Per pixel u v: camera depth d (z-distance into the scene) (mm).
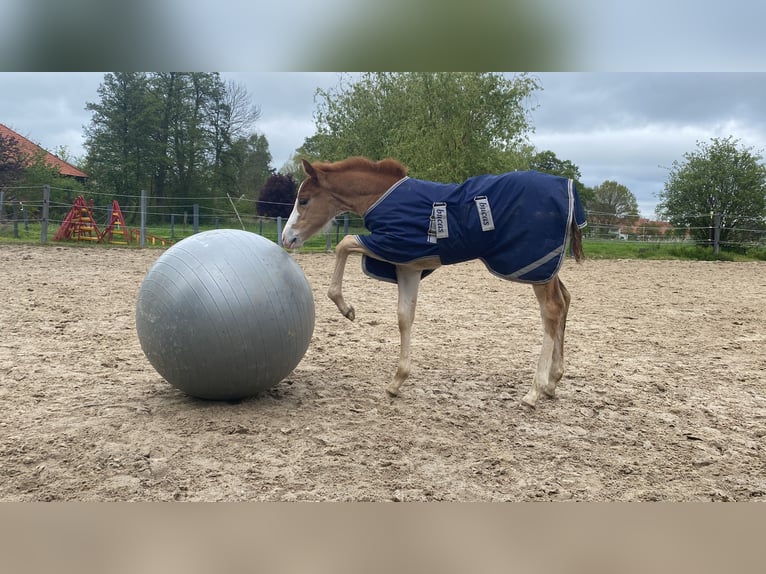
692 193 24109
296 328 4883
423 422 4938
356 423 4828
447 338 8234
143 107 38094
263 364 4789
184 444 4273
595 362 7180
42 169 32469
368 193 5289
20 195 31375
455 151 25562
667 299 12188
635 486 3918
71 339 7414
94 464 3930
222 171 40719
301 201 5371
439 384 6062
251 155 43500
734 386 6305
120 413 4852
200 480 3758
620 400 5750
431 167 24844
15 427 4531
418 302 11289
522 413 5285
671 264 19781
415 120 25984
